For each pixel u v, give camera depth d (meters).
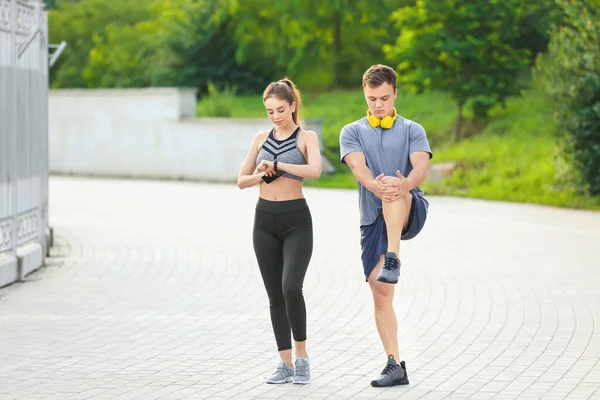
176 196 29.25
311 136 9.47
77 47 51.47
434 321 12.18
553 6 37.81
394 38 45.19
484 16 34.38
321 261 17.11
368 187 8.93
